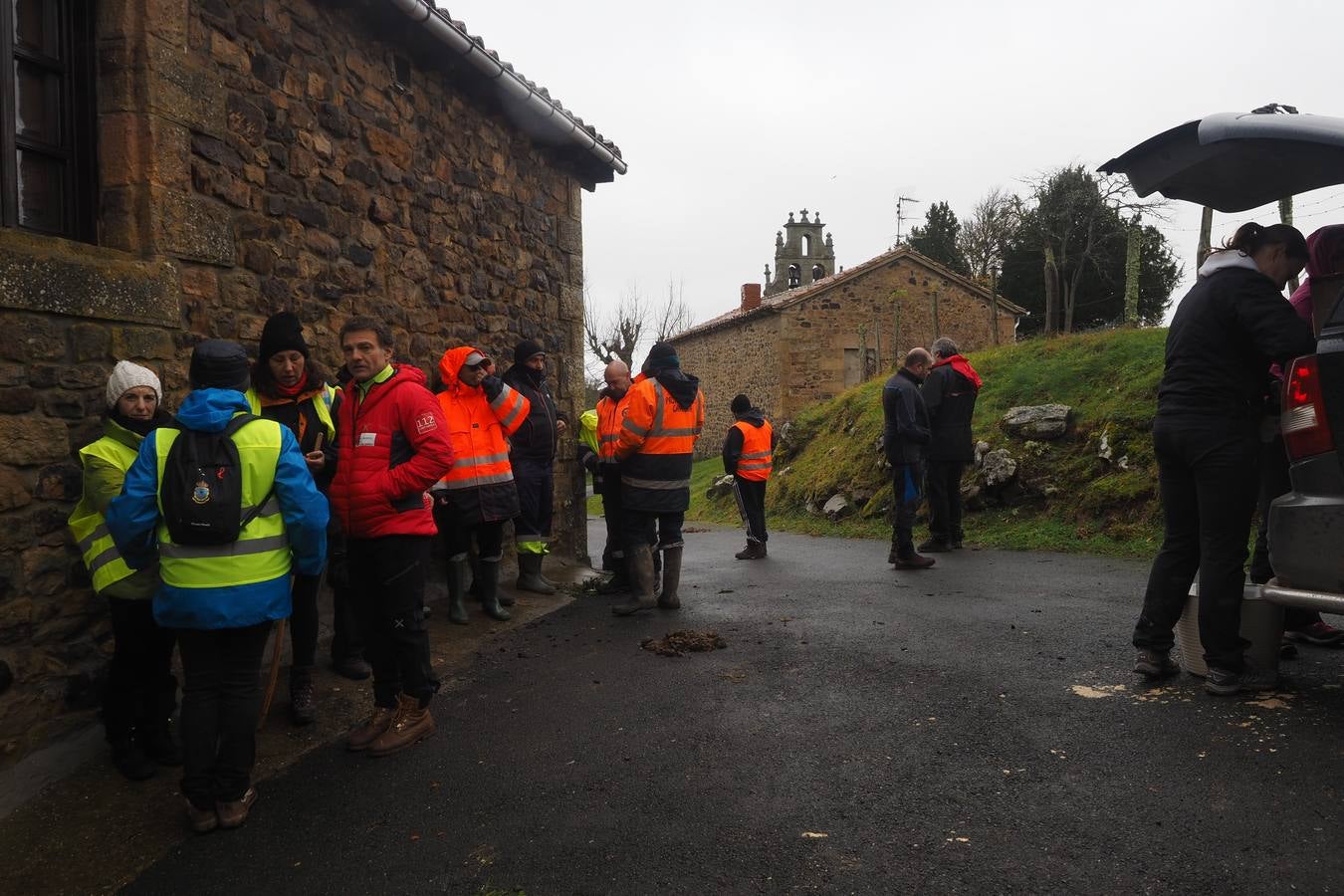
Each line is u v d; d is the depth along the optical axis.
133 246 4.07
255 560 3.05
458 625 5.87
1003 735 3.49
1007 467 9.73
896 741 3.50
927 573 7.38
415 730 3.75
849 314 26.55
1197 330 3.80
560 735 3.77
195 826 3.01
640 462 6.10
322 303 5.36
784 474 14.79
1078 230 28.05
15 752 3.33
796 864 2.59
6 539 3.37
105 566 3.35
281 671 4.77
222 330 4.56
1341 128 3.41
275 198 4.97
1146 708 3.68
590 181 9.29
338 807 3.17
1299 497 3.50
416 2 5.61
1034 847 2.60
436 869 2.69
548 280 8.36
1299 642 4.46
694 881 2.53
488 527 6.00
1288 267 3.83
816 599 6.46
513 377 6.79
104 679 3.69
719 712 3.95
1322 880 2.33
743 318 27.94
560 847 2.77
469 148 7.09
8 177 3.67
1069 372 11.08
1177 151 4.09
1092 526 8.65
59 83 3.97
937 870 2.51
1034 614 5.54
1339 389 3.35
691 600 6.65
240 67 4.72
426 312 6.47
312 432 4.25
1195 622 4.02
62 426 3.59
